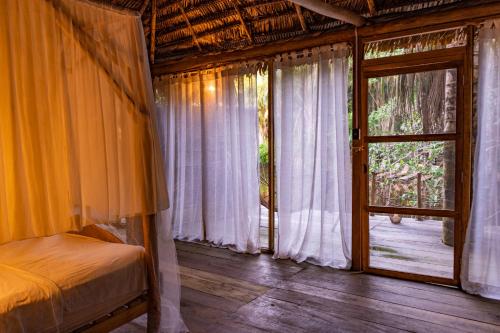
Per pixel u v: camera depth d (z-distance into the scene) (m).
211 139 4.51
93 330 1.97
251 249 4.19
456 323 2.55
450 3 3.07
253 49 4.06
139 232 2.45
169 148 4.86
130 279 2.18
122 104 2.19
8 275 1.87
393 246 3.48
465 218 3.09
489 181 2.92
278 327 2.54
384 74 3.40
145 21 4.37
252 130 4.17
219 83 4.41
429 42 3.22
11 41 1.65
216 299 3.01
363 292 3.08
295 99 3.83
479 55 2.95
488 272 2.94
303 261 3.87
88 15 2.00
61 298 1.76
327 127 3.64
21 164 1.69
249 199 4.21
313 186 3.77
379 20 3.37
